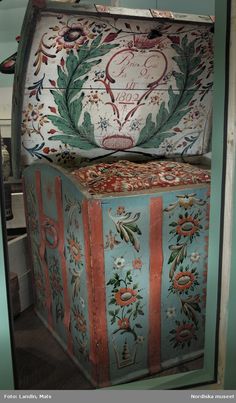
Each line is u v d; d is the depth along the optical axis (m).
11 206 2.48
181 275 1.71
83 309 1.64
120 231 1.51
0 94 2.61
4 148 2.39
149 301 1.67
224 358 1.21
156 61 1.64
